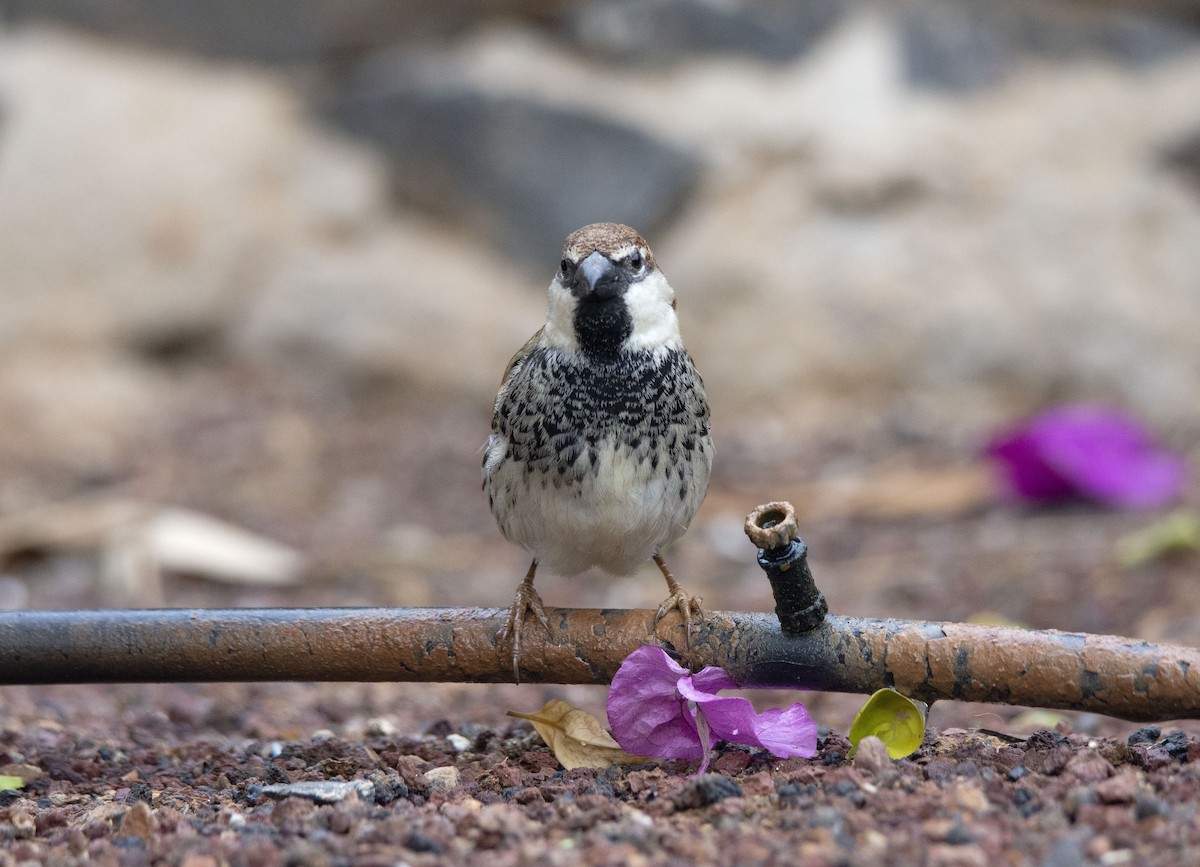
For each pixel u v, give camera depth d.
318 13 15.15
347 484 13.26
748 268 14.60
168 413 14.70
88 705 7.63
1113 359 13.94
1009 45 15.15
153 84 15.38
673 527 6.09
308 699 8.02
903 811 4.59
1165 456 12.12
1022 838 4.36
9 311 14.88
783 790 4.79
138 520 11.54
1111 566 10.05
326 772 5.72
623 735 5.29
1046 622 9.00
